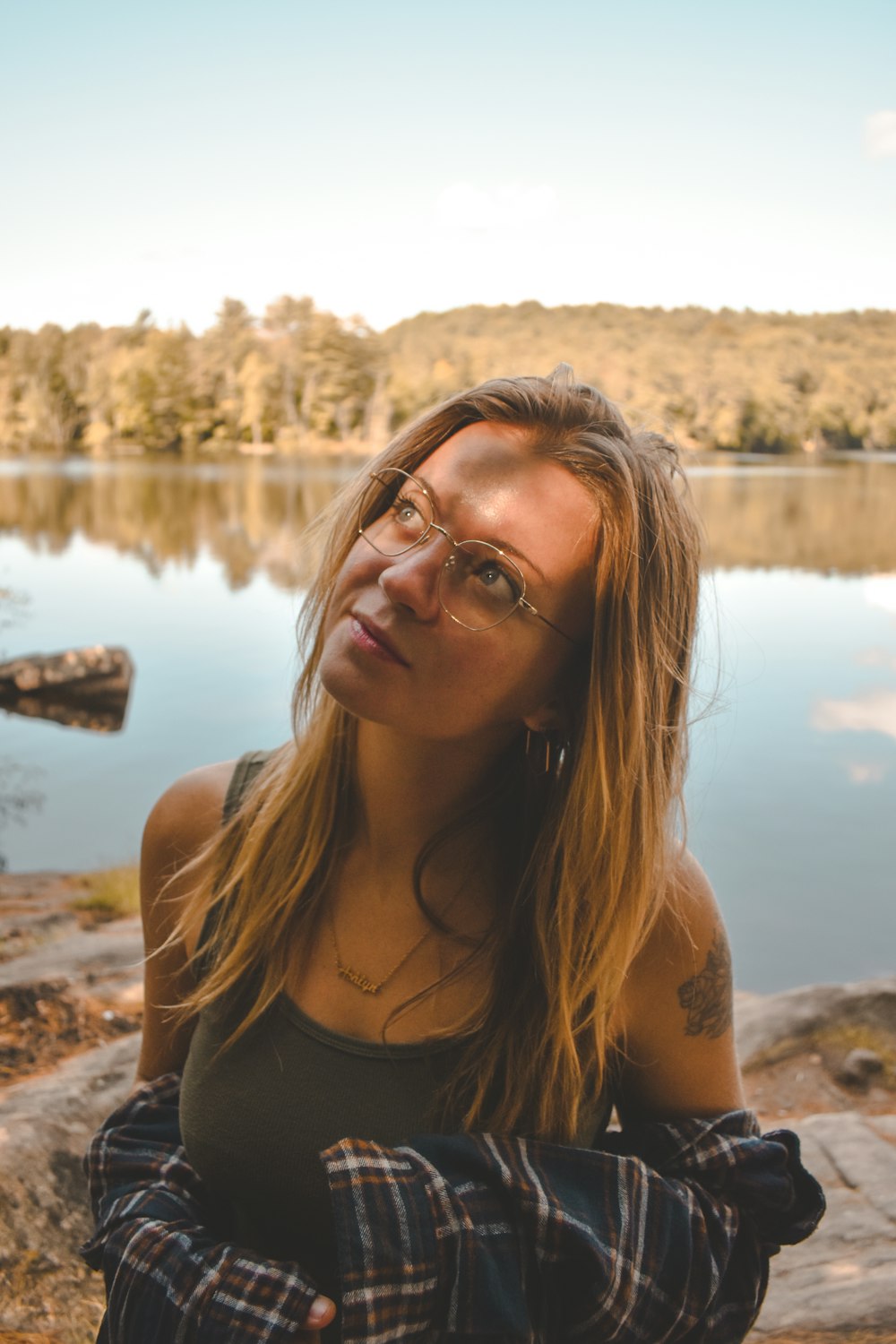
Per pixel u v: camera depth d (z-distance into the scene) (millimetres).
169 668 26234
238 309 121938
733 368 125500
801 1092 3674
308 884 1038
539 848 999
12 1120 2541
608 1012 1017
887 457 130250
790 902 10281
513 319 153125
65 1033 3789
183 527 63562
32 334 128500
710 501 80500
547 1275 892
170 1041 1194
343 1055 991
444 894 1022
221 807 1147
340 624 942
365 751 1030
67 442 126688
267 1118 986
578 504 933
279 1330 874
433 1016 997
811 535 64062
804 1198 1020
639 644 957
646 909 980
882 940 9289
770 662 25344
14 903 7219
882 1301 1933
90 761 18094
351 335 118188
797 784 14820
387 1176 873
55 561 49969
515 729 1031
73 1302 1945
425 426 1000
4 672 21672
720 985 1045
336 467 104188
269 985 1018
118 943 5285
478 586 909
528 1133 978
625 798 958
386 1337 829
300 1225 992
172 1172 1080
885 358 133375
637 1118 1112
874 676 24094
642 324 151625
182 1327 886
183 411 122625
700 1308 919
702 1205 960
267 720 20906
